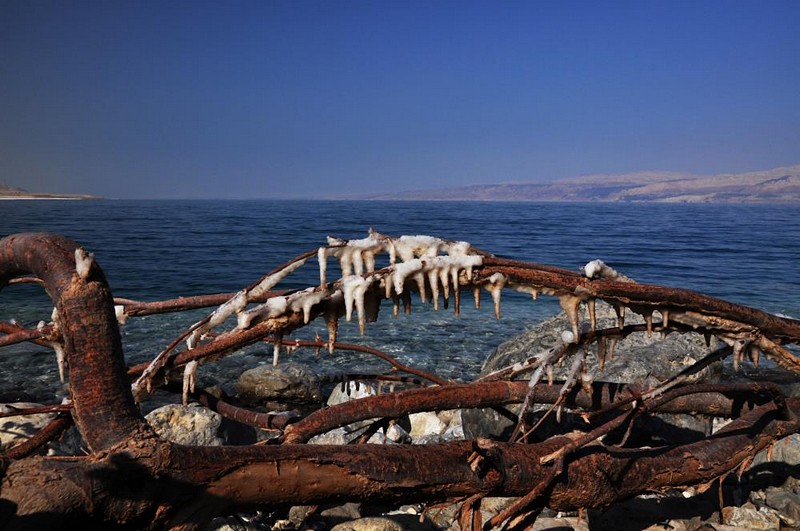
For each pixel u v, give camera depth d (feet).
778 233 224.74
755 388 13.48
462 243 11.44
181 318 43.68
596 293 11.81
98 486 7.70
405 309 11.46
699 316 12.59
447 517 14.96
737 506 16.42
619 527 14.82
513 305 53.11
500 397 12.78
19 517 7.14
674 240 176.76
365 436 12.55
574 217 380.58
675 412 15.28
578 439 11.21
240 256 105.81
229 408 12.17
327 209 525.75
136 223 226.38
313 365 34.50
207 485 8.50
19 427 14.39
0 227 190.60
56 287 8.59
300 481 9.06
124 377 8.74
